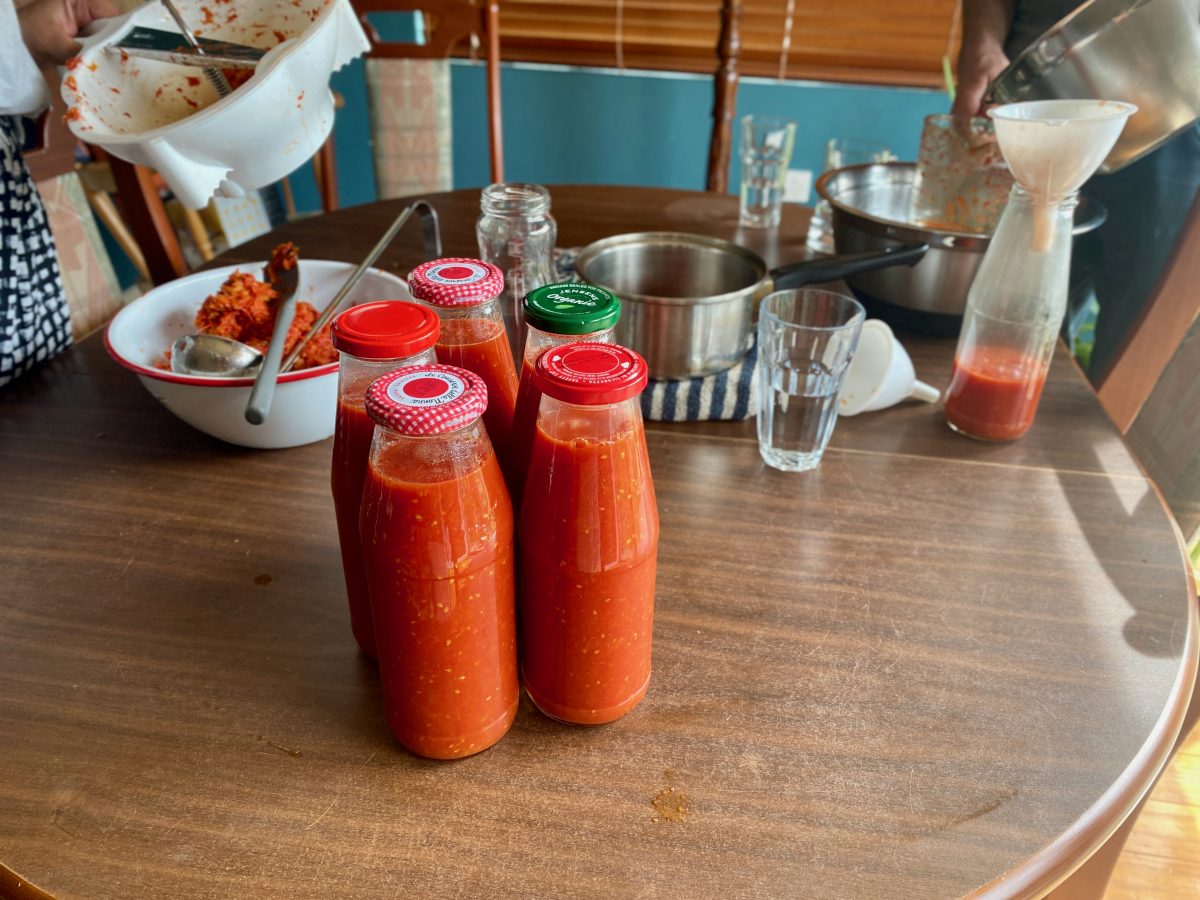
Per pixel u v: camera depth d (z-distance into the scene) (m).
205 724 0.54
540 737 0.53
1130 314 1.41
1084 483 0.80
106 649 0.59
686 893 0.44
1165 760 0.54
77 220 1.46
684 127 2.84
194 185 0.73
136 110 0.79
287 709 0.55
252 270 0.94
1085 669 0.59
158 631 0.61
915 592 0.66
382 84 1.98
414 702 0.48
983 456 0.84
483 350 0.55
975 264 0.96
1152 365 1.19
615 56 2.74
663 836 0.47
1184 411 1.21
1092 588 0.67
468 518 0.44
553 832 0.47
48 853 0.45
